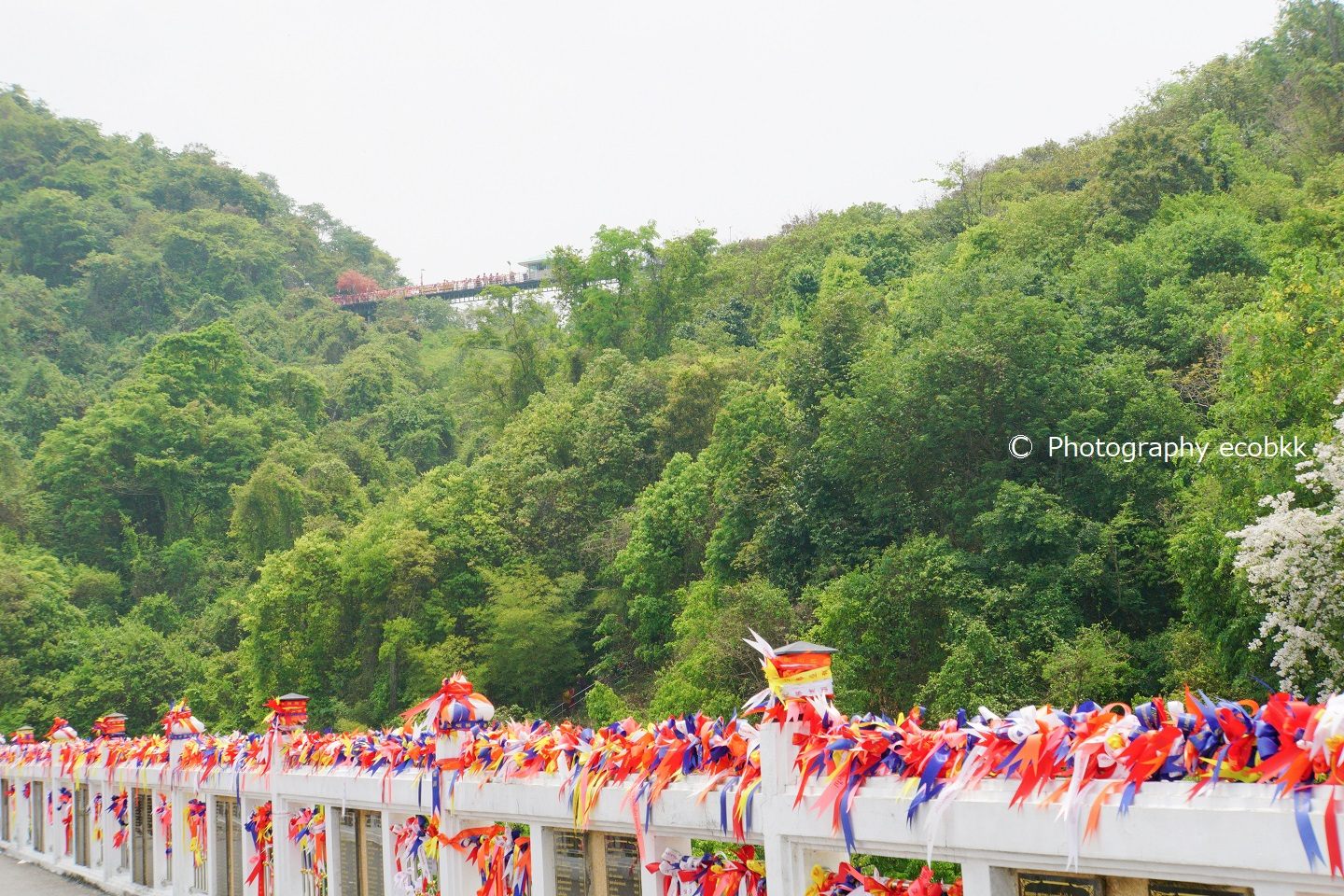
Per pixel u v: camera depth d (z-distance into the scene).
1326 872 4.14
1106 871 4.88
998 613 23.56
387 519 42.97
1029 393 27.61
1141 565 24.53
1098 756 4.93
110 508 65.19
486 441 63.81
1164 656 22.02
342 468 61.94
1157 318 31.83
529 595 38.41
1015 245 42.47
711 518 35.88
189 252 107.06
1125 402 27.59
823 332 35.28
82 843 17.09
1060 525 24.73
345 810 10.86
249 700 40.78
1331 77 47.22
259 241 113.06
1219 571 19.62
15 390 81.81
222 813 13.12
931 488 29.41
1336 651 17.25
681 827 6.97
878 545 29.80
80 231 106.50
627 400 45.94
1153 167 42.56
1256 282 32.56
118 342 97.00
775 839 6.32
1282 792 4.32
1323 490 18.92
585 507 43.31
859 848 5.85
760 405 35.19
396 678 38.84
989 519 25.42
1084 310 32.50
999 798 5.24
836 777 5.94
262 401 76.94
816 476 31.47
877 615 24.41
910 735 5.79
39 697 45.78
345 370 85.38
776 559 31.42
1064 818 4.93
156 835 14.31
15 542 60.66
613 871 7.92
